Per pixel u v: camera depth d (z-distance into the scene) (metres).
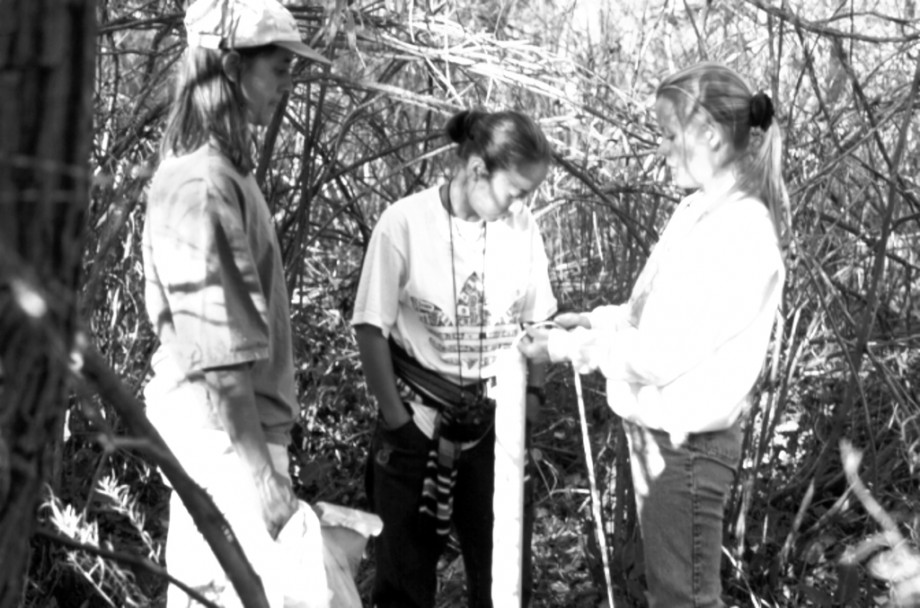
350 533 2.73
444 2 4.17
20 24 1.10
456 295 2.99
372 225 5.07
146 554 3.54
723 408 2.64
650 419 2.71
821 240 3.90
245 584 1.45
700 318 2.58
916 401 4.30
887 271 4.60
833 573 3.83
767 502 3.98
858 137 4.13
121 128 3.85
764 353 2.66
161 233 2.36
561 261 4.79
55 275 1.13
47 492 3.28
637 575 3.67
